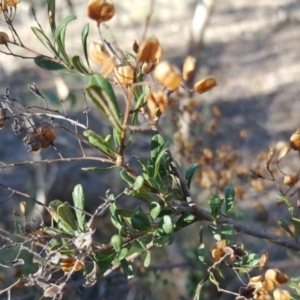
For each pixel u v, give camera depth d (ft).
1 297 1.24
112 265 0.78
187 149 1.25
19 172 3.02
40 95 0.66
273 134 3.55
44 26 2.22
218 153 1.27
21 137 3.50
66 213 0.63
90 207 2.44
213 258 0.67
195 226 1.82
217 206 0.67
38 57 0.66
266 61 4.91
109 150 0.60
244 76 4.62
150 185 0.63
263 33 5.64
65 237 0.64
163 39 5.65
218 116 1.38
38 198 2.11
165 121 1.69
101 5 0.54
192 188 1.74
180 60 5.00
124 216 0.64
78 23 5.03
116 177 2.44
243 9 6.66
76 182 2.61
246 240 1.75
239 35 5.69
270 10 6.40
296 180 0.77
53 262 0.59
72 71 0.65
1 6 0.65
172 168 0.67
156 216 0.61
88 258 0.63
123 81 0.52
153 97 0.52
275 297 0.57
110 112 0.52
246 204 1.92
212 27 6.08
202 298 1.38
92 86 0.50
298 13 5.93
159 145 0.63
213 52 5.29
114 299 1.55
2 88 3.87
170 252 1.75
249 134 3.54
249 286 0.61
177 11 6.60
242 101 4.12
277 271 0.58
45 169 2.62
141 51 0.50
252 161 3.12
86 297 1.46
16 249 1.48
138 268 1.25
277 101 4.07
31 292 1.26
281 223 0.75
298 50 5.06
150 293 1.65
